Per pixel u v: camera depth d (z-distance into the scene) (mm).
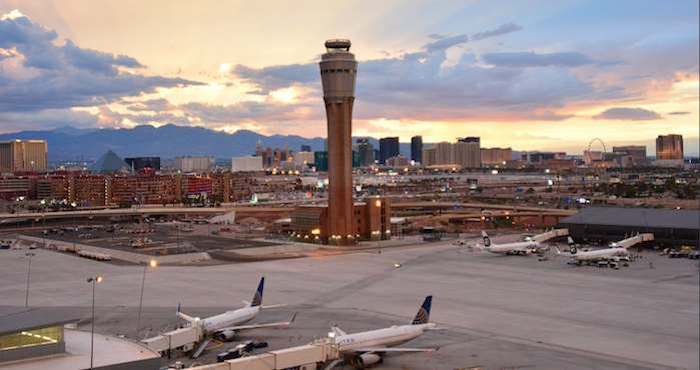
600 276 180000
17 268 199000
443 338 114875
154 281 175500
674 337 116000
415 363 100562
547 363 100625
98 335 82312
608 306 141000
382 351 100750
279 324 119188
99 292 159125
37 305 143500
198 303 145875
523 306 141250
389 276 183750
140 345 78125
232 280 177375
